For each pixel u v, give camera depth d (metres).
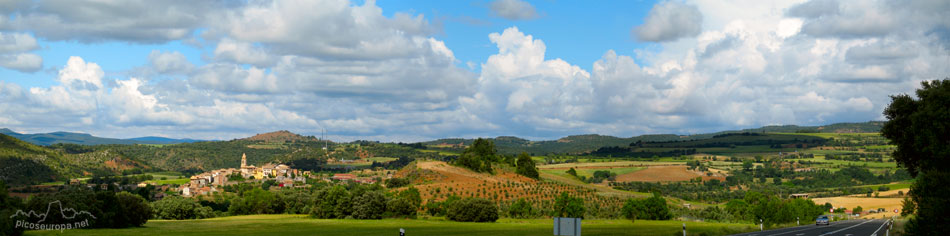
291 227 87.50
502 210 137.38
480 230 78.25
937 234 38.66
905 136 49.44
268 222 105.50
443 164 197.25
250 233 72.06
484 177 185.00
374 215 120.00
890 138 52.75
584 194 169.12
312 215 128.50
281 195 169.38
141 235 68.62
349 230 78.75
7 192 62.31
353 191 125.88
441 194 155.12
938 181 41.41
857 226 83.25
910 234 41.34
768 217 91.69
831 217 146.38
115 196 86.31
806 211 110.81
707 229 61.62
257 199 162.00
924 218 40.25
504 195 159.12
